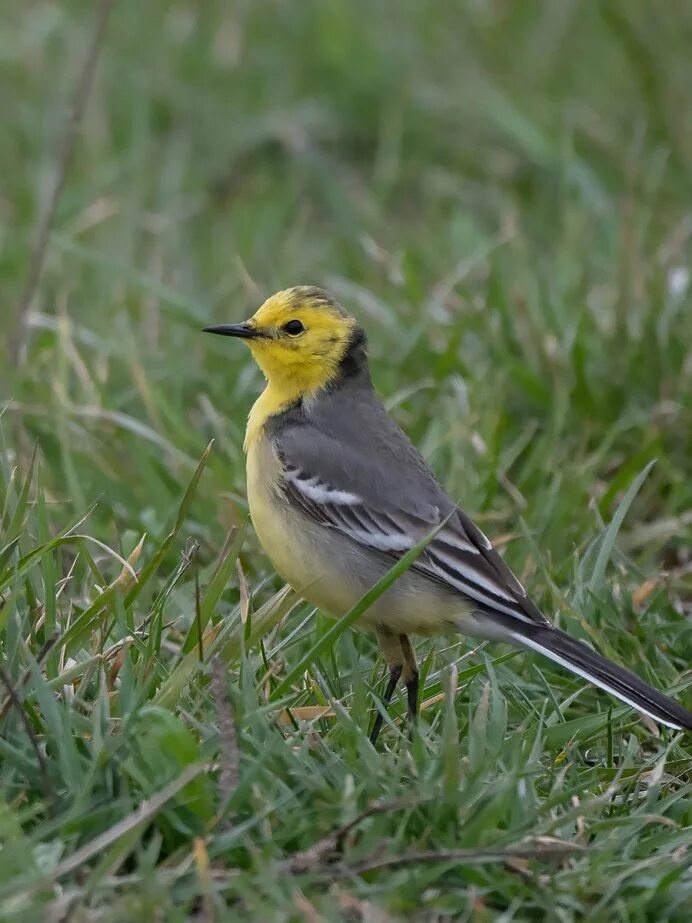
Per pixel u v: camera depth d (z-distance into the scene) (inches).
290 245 665.6
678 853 326.0
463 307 577.3
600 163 741.3
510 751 343.6
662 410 527.5
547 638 379.9
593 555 440.1
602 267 635.5
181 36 816.3
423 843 311.1
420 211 754.2
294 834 309.1
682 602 464.8
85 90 577.9
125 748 323.0
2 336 597.6
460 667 409.1
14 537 372.8
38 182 719.1
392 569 354.6
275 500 408.2
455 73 805.2
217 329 433.7
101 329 579.5
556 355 539.2
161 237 684.7
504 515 474.9
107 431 506.6
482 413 516.7
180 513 385.4
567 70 811.4
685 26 804.6
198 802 308.3
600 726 373.4
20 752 319.9
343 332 433.1
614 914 307.0
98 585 391.9
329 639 353.4
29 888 280.5
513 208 679.7
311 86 810.8
